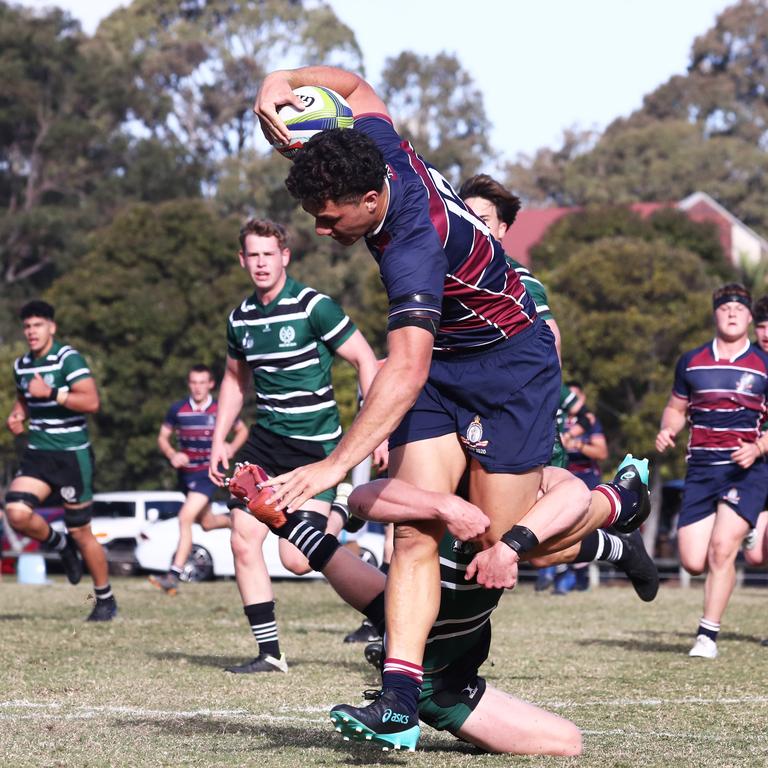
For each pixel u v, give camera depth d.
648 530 105.69
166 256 136.00
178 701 20.02
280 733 16.91
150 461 133.50
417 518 14.44
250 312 26.00
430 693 15.46
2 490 131.62
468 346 14.87
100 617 36.78
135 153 192.75
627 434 111.00
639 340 109.06
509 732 15.49
